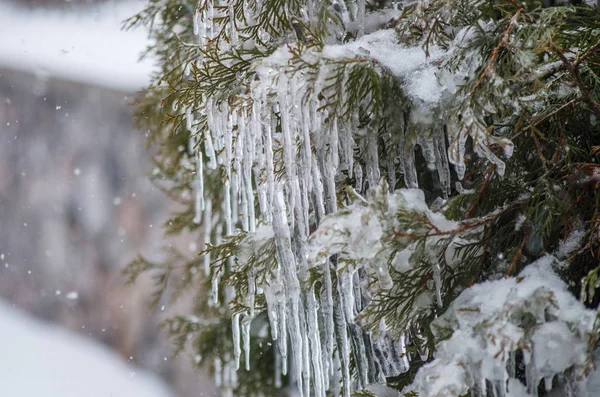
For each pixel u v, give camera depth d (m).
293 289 3.04
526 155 3.02
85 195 16.28
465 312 2.46
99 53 16.80
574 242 2.77
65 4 18.33
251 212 3.38
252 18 3.37
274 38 3.27
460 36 2.87
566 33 2.79
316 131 2.93
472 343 2.39
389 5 3.83
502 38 2.51
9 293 17.36
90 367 14.90
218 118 3.03
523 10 2.54
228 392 6.60
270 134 2.92
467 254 2.94
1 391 13.92
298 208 2.87
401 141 2.90
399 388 3.14
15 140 17.22
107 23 17.81
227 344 6.47
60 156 16.66
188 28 5.47
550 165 2.91
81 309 16.08
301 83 2.73
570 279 2.71
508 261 2.81
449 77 2.72
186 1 5.59
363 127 2.98
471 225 2.71
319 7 3.13
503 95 2.46
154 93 6.03
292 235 3.34
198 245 7.22
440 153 2.85
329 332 3.12
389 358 3.33
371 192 2.48
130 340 15.01
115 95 16.02
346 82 2.74
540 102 2.89
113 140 16.12
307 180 2.79
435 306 2.97
